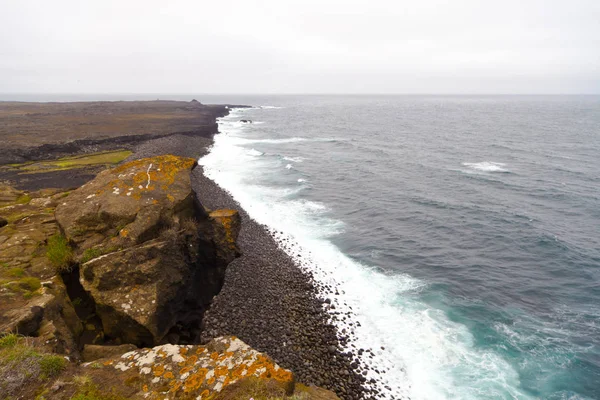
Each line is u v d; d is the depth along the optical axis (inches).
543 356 703.1
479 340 748.0
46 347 303.4
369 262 1079.0
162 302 450.3
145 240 494.9
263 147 3048.7
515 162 2438.5
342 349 700.0
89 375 279.4
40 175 1814.7
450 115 6840.6
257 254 1049.5
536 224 1359.5
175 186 585.6
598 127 4527.6
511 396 612.7
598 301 890.7
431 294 914.1
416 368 668.1
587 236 1264.8
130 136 2822.3
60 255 456.8
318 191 1784.0
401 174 2151.8
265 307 797.2
